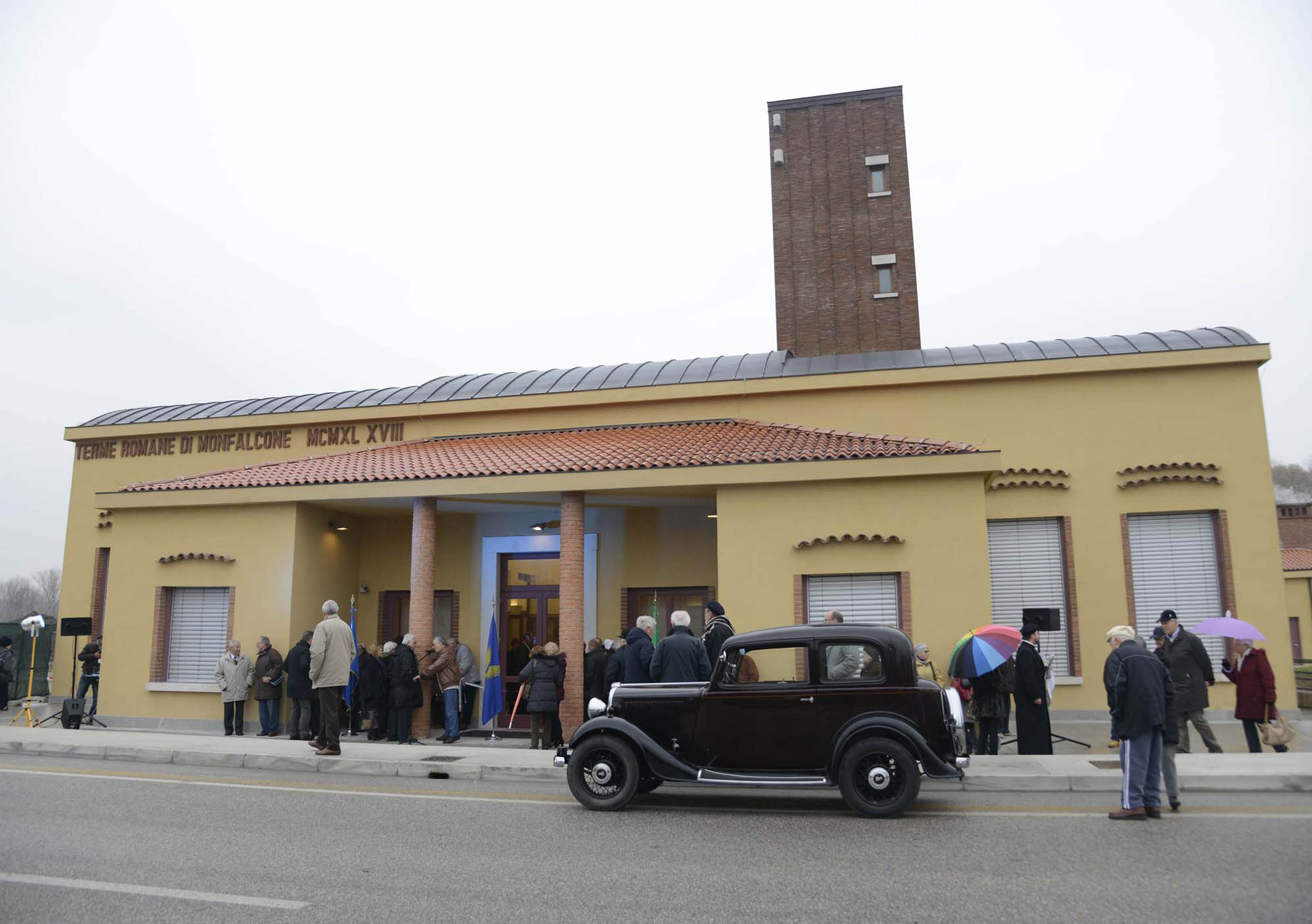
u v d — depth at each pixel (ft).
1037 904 20.53
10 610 372.99
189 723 60.49
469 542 68.54
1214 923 19.03
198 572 62.69
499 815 31.45
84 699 63.21
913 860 24.66
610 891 21.89
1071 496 62.80
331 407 80.02
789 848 26.25
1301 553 131.34
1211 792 33.91
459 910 20.44
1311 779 33.99
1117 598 61.00
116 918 19.90
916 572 52.85
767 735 31.99
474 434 74.08
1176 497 61.26
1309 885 21.63
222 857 25.21
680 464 55.93
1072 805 32.14
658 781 34.58
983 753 44.98
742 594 54.54
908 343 89.45
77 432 82.64
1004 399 65.21
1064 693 60.44
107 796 34.47
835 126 95.04
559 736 51.67
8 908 20.53
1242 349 61.11
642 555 65.67
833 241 92.79
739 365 76.02
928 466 53.01
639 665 44.60
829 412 68.18
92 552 80.94
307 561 62.80
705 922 19.57
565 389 74.74
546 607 66.54
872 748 30.66
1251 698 44.01
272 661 57.00
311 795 35.19
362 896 21.57
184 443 80.33
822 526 54.34
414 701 54.19
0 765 42.27
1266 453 60.59
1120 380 63.57
